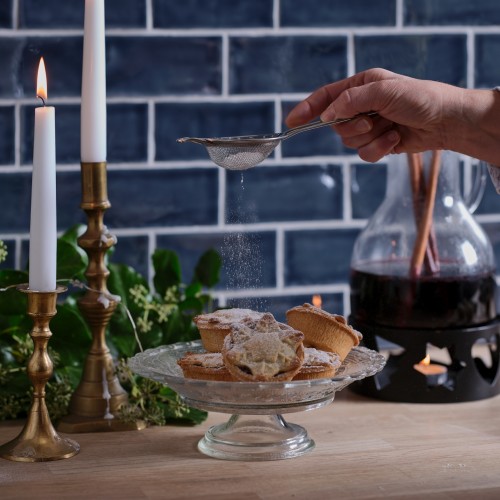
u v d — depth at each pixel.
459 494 1.29
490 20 2.20
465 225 1.75
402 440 1.51
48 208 1.40
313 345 1.50
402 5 2.15
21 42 2.00
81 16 2.02
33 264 1.41
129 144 2.07
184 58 2.07
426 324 1.69
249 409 1.38
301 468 1.39
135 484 1.33
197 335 1.78
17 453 1.42
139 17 2.04
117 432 1.56
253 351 1.37
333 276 2.20
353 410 1.67
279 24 2.10
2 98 2.00
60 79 2.02
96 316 1.57
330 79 2.14
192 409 1.62
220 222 2.13
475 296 1.70
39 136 1.39
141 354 1.55
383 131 1.66
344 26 2.13
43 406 1.46
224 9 2.07
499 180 1.73
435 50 2.18
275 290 2.17
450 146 1.65
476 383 1.71
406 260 1.72
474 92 1.60
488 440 1.51
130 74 2.05
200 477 1.36
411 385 1.70
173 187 2.10
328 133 2.15
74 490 1.31
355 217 2.19
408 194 1.74
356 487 1.32
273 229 2.16
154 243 2.11
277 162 2.14
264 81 2.11
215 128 2.10
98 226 1.57
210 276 1.96
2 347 1.69
